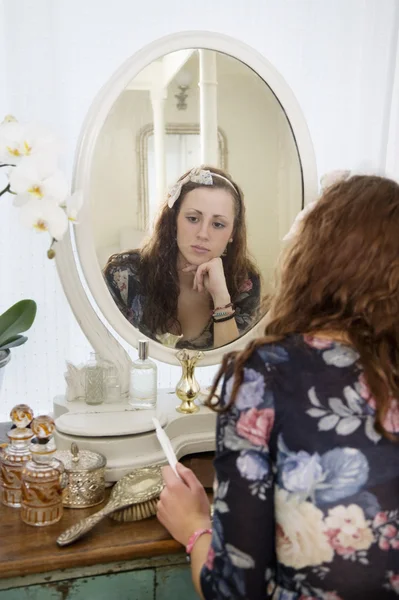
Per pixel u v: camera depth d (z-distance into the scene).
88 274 1.21
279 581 0.71
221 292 1.30
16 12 1.22
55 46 1.25
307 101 1.42
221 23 1.35
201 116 1.24
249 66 1.25
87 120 1.18
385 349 0.71
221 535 0.69
